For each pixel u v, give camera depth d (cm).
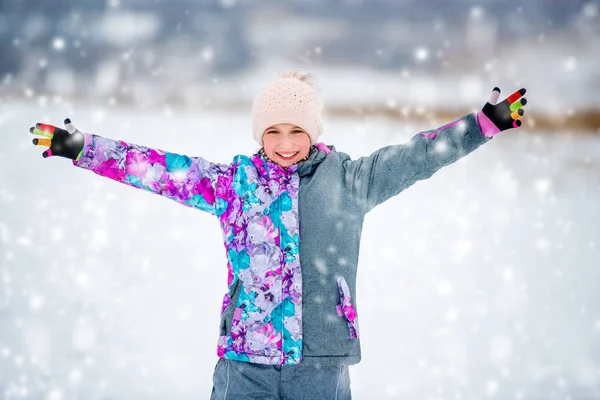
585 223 1060
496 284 820
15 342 651
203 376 595
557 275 843
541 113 1767
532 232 1012
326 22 2130
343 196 409
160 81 2012
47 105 1841
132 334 678
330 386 384
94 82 2012
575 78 1756
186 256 900
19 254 878
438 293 792
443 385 583
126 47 2067
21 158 1323
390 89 2022
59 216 1018
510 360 634
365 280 827
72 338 660
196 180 410
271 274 389
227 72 2067
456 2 2070
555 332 697
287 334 382
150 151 412
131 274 835
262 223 396
